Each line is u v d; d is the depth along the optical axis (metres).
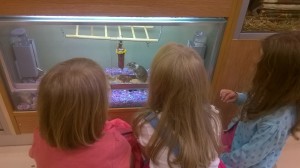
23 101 1.54
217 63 1.48
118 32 1.49
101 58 1.63
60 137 0.85
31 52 1.42
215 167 1.00
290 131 1.11
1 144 1.69
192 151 0.90
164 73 0.91
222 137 1.33
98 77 0.85
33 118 1.55
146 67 1.71
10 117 1.53
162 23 1.29
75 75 0.82
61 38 1.47
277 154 1.16
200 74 0.92
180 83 0.90
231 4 1.27
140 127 1.00
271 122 1.03
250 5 1.43
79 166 0.88
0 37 1.31
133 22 1.27
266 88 1.04
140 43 1.58
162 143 0.92
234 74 1.52
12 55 1.43
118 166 0.94
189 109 0.93
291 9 1.44
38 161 0.94
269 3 1.41
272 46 0.99
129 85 1.62
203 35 1.49
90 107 0.84
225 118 1.72
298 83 0.98
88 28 1.45
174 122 0.93
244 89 1.57
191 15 1.28
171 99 0.93
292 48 0.95
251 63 1.47
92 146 0.89
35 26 1.37
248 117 1.11
